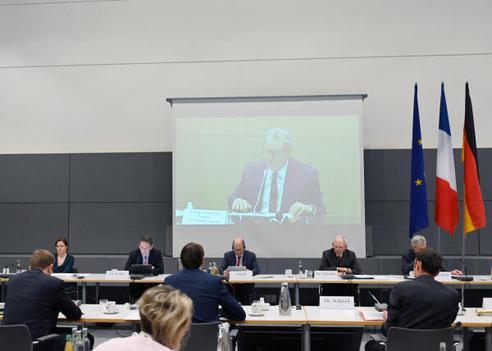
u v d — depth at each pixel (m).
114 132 8.49
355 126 7.69
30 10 8.65
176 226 7.81
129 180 8.26
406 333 3.07
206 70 8.41
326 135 7.73
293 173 7.73
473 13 8.05
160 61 8.49
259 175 7.77
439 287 3.30
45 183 8.35
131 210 8.22
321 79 8.22
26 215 8.34
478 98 7.96
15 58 8.66
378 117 8.12
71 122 8.56
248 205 7.74
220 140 7.87
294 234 7.66
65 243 6.72
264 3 8.38
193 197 7.82
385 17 8.18
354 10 8.23
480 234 7.62
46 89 8.61
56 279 3.64
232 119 7.88
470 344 4.29
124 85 8.52
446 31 8.08
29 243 8.30
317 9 8.29
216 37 8.42
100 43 8.59
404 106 8.08
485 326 3.64
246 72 8.34
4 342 3.21
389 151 7.93
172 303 1.71
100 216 8.25
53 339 3.47
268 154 7.79
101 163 8.31
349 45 8.21
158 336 1.70
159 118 8.44
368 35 8.20
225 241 7.73
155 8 8.55
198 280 3.52
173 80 8.45
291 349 4.12
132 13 8.57
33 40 8.65
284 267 7.58
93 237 8.23
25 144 8.59
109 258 7.87
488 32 8.01
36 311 3.51
